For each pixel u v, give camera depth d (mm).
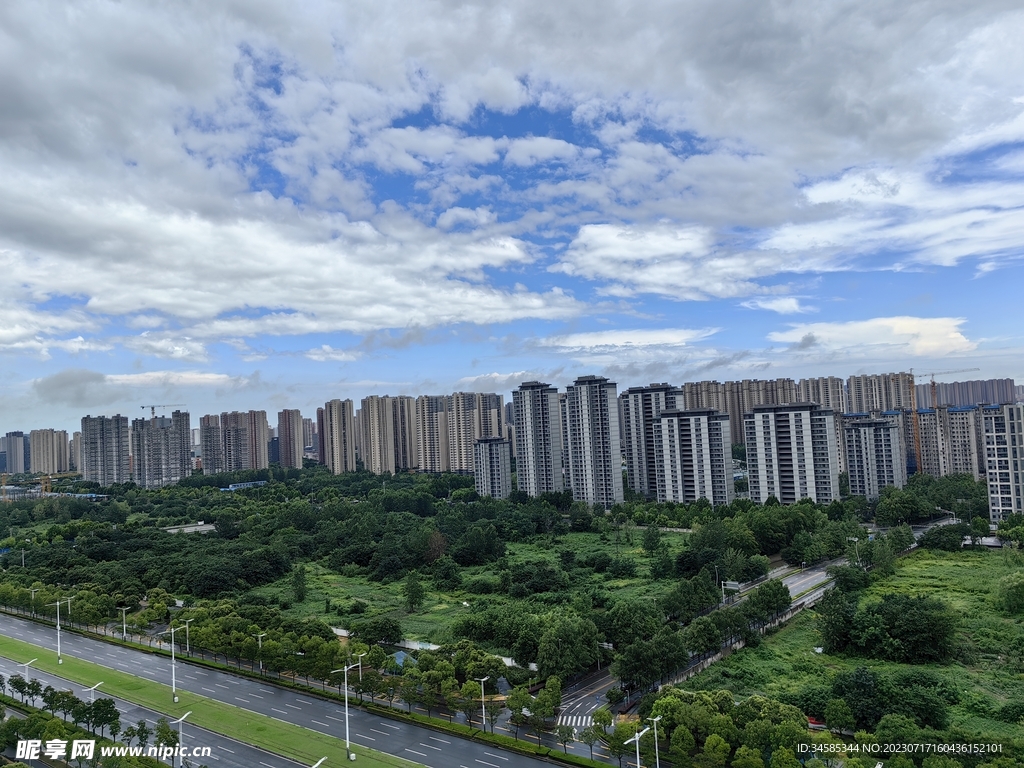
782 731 100062
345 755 114062
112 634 189250
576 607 180375
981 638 151000
